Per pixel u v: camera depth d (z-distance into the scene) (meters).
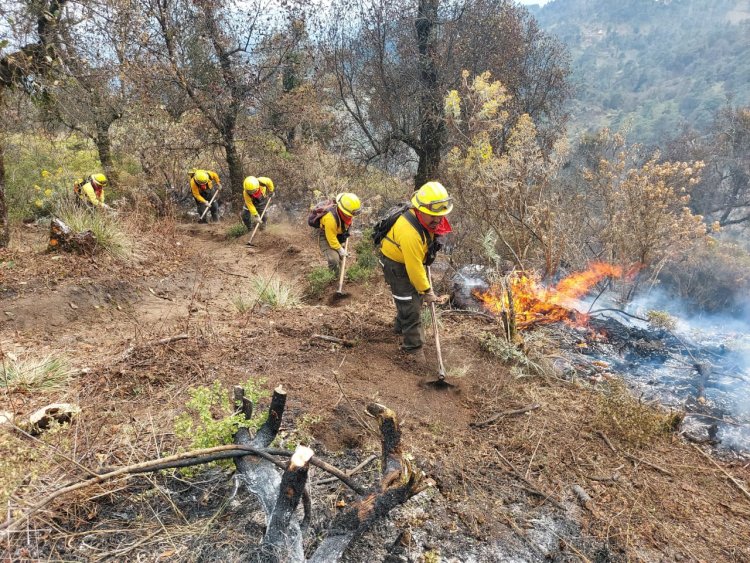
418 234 3.66
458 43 11.88
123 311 5.39
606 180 6.07
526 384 3.88
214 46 12.11
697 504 2.71
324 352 4.16
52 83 6.89
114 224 7.12
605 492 2.76
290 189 13.58
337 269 7.08
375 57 12.31
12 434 2.61
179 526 2.25
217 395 3.15
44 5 6.64
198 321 4.89
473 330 4.78
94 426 2.83
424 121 11.92
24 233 7.99
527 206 5.92
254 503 2.40
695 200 22.53
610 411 3.33
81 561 2.03
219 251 9.63
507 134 8.91
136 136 12.54
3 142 9.59
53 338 4.34
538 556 2.34
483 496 2.67
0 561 1.97
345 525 2.11
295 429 2.97
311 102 13.09
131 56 10.59
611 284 6.17
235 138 13.86
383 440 2.36
